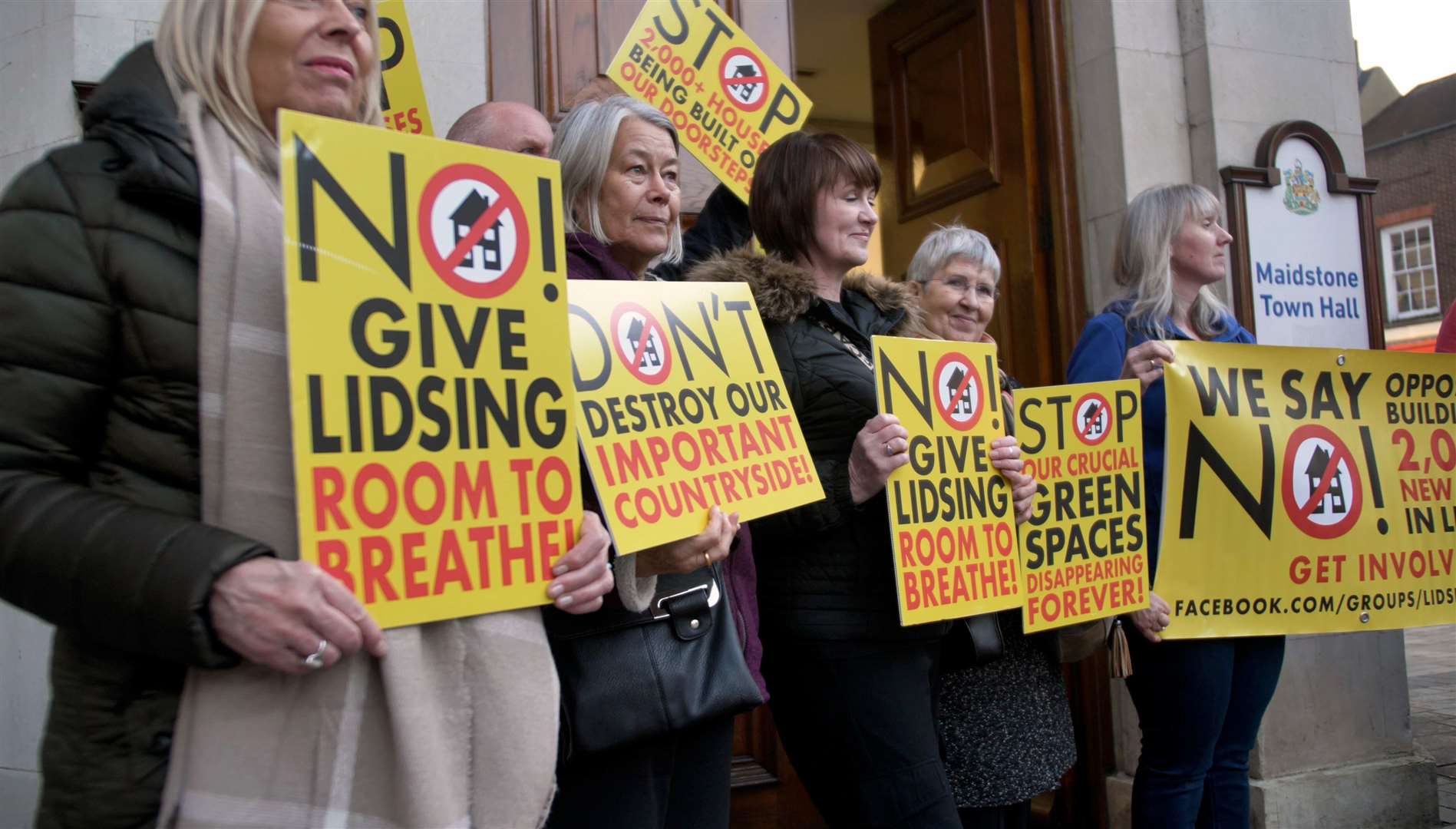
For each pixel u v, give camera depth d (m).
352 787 1.10
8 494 1.00
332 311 1.10
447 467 1.17
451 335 1.19
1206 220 2.66
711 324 1.70
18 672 2.48
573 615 1.49
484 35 2.94
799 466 1.73
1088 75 3.76
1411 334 30.67
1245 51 3.72
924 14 4.29
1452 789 4.01
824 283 2.20
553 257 1.28
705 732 1.66
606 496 1.46
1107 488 2.40
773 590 2.03
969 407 2.12
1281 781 3.48
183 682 1.10
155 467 1.08
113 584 0.99
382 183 1.15
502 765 1.17
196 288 1.09
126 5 2.57
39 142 2.54
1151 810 2.53
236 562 1.01
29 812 2.43
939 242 2.65
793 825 3.28
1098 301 3.71
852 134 7.14
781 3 3.43
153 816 1.07
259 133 1.22
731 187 2.75
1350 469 2.70
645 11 2.67
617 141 1.92
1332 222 3.76
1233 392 2.62
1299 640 3.59
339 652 1.05
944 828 1.93
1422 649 7.72
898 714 1.96
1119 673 2.47
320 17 1.22
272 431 1.10
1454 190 29.59
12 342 1.03
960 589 2.02
